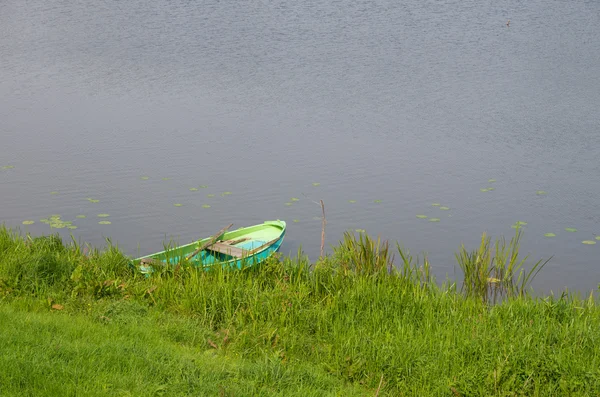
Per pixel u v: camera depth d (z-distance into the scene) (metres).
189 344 10.19
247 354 10.02
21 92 34.53
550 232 18.11
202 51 45.56
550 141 26.34
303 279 13.30
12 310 10.18
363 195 20.66
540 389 9.24
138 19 58.94
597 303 13.44
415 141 26.45
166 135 27.02
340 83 36.47
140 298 11.83
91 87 35.78
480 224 18.61
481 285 14.15
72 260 13.11
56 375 7.89
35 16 61.16
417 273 13.73
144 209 19.20
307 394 8.59
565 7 63.22
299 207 19.64
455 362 9.73
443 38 49.84
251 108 31.50
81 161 23.52
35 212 18.75
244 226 18.28
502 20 57.38
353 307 11.59
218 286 12.20
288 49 45.94
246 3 66.38
